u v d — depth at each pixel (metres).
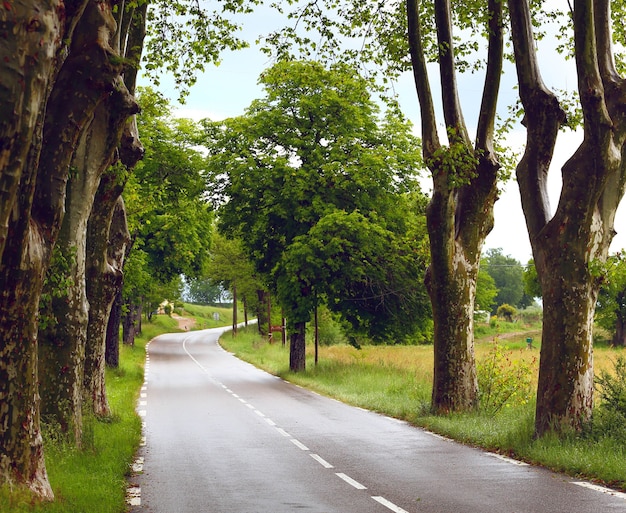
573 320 12.34
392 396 22.28
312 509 8.34
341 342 57.97
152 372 37.84
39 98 6.10
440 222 17.11
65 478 8.94
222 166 33.03
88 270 15.77
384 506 8.45
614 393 12.34
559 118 13.62
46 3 6.02
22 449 7.68
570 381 12.28
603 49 12.84
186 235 45.25
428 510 8.17
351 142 32.25
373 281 32.38
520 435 12.73
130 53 14.91
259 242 34.62
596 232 12.44
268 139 33.62
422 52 16.86
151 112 19.56
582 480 9.83
